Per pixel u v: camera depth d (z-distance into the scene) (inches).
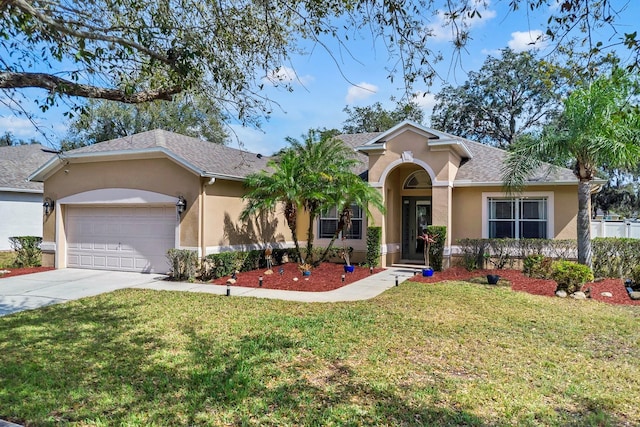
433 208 621.6
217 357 246.7
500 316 340.8
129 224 603.5
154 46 257.4
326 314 351.6
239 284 508.1
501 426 168.9
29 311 369.7
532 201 613.6
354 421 172.4
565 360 243.0
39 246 671.1
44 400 193.2
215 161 626.5
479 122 1423.5
